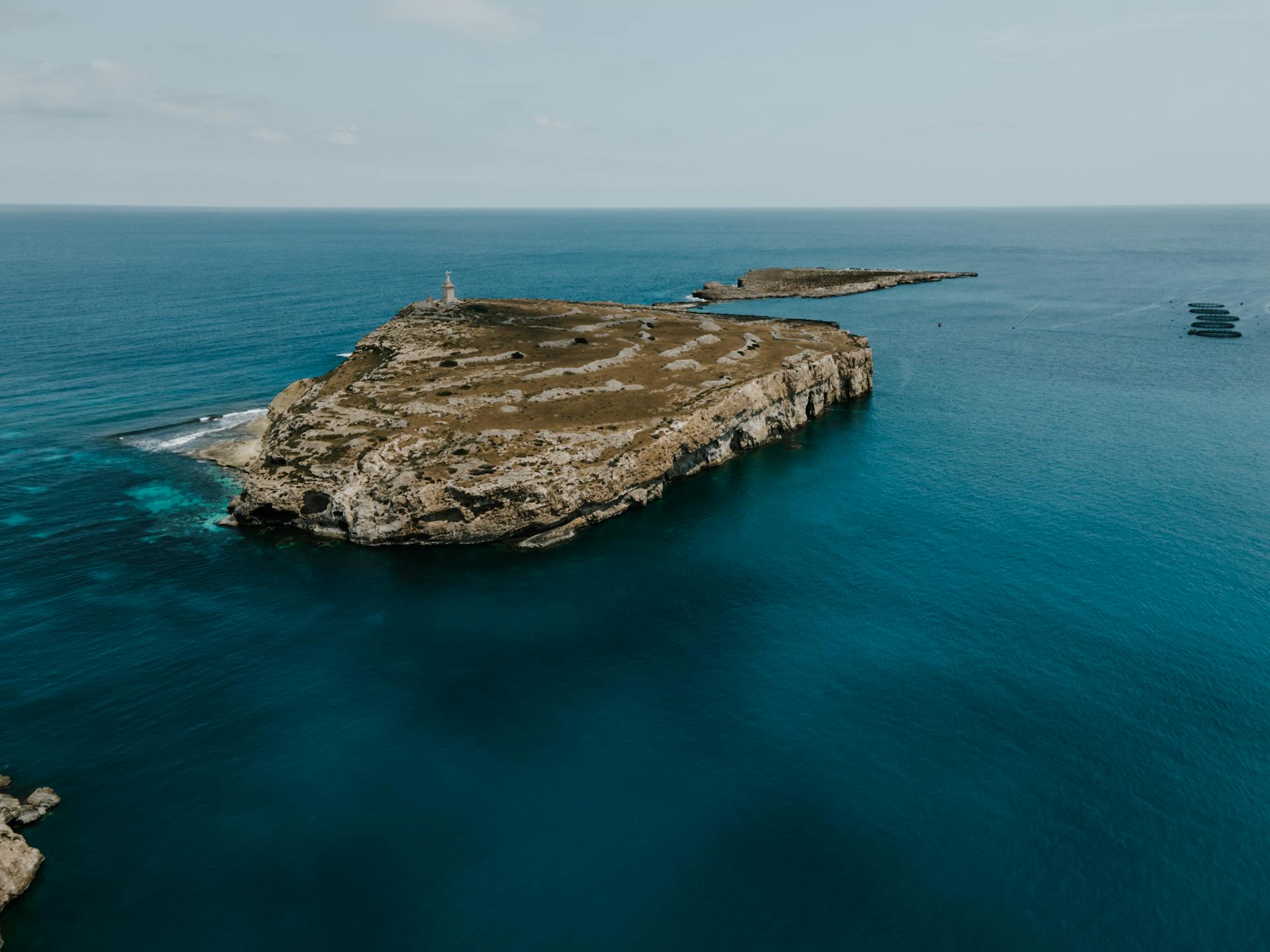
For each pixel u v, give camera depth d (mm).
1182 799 43750
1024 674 54500
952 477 90375
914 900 38281
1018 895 38406
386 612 62562
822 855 40750
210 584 66312
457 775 46156
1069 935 36469
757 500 84875
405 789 45031
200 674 54469
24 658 55594
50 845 40750
